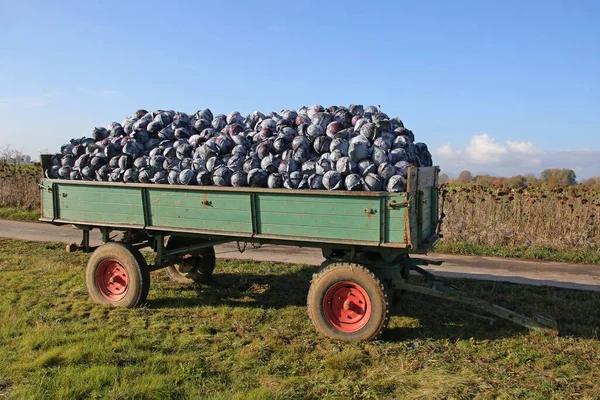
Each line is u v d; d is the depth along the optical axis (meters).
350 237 5.32
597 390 4.30
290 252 11.00
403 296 6.82
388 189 5.25
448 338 5.61
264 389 4.13
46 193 7.19
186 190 6.12
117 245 6.63
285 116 6.89
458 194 14.24
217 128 7.27
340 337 5.48
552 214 12.66
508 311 5.68
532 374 4.62
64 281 7.87
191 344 5.27
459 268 9.81
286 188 5.71
